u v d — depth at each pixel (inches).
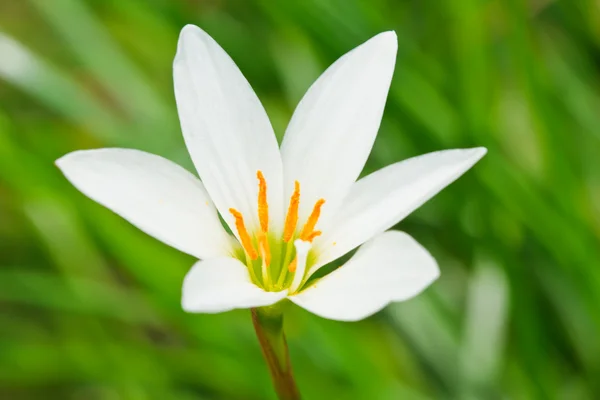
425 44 18.8
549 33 18.5
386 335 17.2
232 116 13.6
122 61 18.1
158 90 18.6
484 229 16.5
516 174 16.3
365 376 16.0
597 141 17.4
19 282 17.2
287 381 13.4
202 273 12.8
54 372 17.0
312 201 13.6
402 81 16.9
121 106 20.4
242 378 16.2
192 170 17.3
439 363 16.9
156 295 16.2
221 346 16.1
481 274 16.9
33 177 16.5
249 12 20.1
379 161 17.7
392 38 13.6
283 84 18.9
